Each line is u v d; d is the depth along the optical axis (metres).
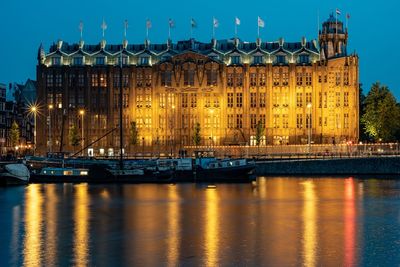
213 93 176.12
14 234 56.47
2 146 171.88
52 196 86.94
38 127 178.88
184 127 176.62
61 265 44.88
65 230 58.44
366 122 174.50
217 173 112.88
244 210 72.19
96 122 178.50
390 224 61.91
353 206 76.12
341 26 181.25
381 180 119.56
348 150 150.62
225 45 185.25
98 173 108.12
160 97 177.25
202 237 54.56
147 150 176.62
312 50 180.25
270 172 133.38
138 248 50.06
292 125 175.38
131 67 177.50
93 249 49.78
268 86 176.00
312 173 133.88
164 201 81.00
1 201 80.75
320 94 174.75
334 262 45.38
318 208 74.31
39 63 180.50
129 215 68.06
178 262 45.53
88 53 182.62
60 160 114.88
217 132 176.12
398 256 47.06
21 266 44.72
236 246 50.69
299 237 54.59
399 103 196.75
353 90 174.00
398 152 140.12
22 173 104.50
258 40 181.75
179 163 113.06
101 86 178.88
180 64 176.75
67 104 178.75
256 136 172.50
